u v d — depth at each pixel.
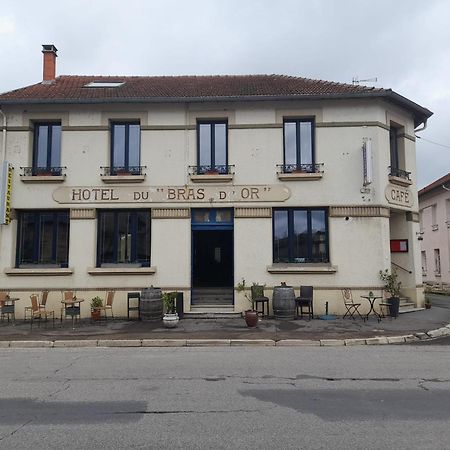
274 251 14.09
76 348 9.80
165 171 14.15
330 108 14.15
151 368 7.62
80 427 4.76
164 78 17.78
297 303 13.28
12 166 14.16
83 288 13.80
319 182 13.98
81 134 14.27
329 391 6.11
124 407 5.45
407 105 14.85
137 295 13.39
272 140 14.14
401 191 14.77
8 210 13.83
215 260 16.58
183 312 13.36
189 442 4.32
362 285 13.62
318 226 14.14
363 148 13.75
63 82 16.86
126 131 14.55
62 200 14.04
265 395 5.92
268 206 13.95
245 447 4.19
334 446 4.20
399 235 15.49
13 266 13.95
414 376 6.94
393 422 4.84
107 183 14.12
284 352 9.04
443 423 4.80
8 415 5.19
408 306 14.73
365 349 9.37
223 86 15.95
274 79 16.91
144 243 14.27
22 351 9.45
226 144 14.42
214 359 8.34
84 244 13.95
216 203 13.99
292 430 4.62
